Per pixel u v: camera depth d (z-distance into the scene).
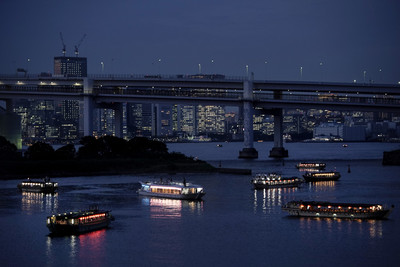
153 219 146.50
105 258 112.94
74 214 135.50
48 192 198.25
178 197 179.50
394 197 180.12
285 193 191.62
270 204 167.75
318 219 144.50
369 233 129.00
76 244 122.50
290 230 133.00
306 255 113.69
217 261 110.62
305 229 133.75
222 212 155.25
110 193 194.75
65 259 112.62
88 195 189.75
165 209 160.75
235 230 133.62
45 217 150.25
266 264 108.81
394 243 120.94
